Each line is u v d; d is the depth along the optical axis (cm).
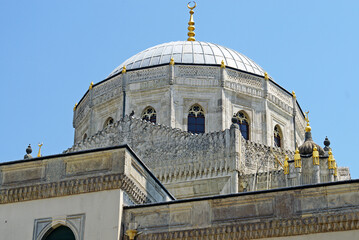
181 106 7394
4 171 4194
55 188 4047
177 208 3881
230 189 6347
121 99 7569
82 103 8106
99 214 3922
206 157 6519
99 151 4066
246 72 7650
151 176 4366
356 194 3641
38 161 4153
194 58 7900
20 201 4091
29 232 3981
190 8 9150
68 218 3956
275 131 7750
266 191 3769
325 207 3662
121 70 8000
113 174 3984
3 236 4012
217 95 7431
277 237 3691
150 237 3850
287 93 7956
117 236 3841
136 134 6869
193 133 7188
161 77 7494
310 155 6325
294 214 3691
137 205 3938
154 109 7462
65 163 4106
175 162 6606
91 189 3994
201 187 6456
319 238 3638
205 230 3791
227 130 6544
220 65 7538
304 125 8231
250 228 3725
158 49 8131
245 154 6719
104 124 7706
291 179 6312
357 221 3603
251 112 7531
